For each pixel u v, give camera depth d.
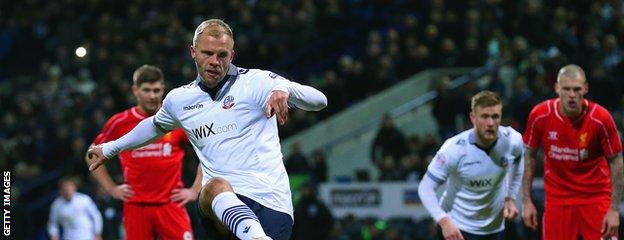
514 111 51.81
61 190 48.97
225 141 19.42
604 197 28.28
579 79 26.83
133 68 64.38
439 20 61.09
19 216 51.66
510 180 27.97
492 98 26.70
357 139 59.62
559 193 28.70
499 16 61.44
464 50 59.81
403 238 46.66
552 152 28.42
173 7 70.75
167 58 65.44
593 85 52.94
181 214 31.03
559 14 58.06
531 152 28.72
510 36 61.31
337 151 59.75
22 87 71.44
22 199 58.09
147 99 29.61
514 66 57.44
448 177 28.33
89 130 58.09
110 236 50.66
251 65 63.75
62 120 62.56
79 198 48.91
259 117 19.42
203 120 19.56
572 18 58.38
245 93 19.34
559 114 27.92
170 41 65.69
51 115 62.84
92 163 21.62
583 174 28.27
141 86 29.64
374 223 47.03
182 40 65.69
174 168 30.86
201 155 19.91
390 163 50.47
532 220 28.66
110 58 68.31
